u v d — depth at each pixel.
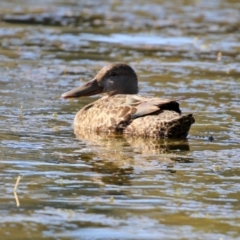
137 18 32.97
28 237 10.43
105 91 17.72
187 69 23.67
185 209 11.65
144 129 15.73
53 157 14.18
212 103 19.36
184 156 14.50
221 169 13.73
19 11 33.28
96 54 25.48
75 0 37.31
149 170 13.53
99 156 14.34
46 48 26.14
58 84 21.08
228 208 11.75
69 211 11.37
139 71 23.11
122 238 10.48
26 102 18.83
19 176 12.34
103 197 12.02
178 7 36.53
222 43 28.19
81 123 16.58
